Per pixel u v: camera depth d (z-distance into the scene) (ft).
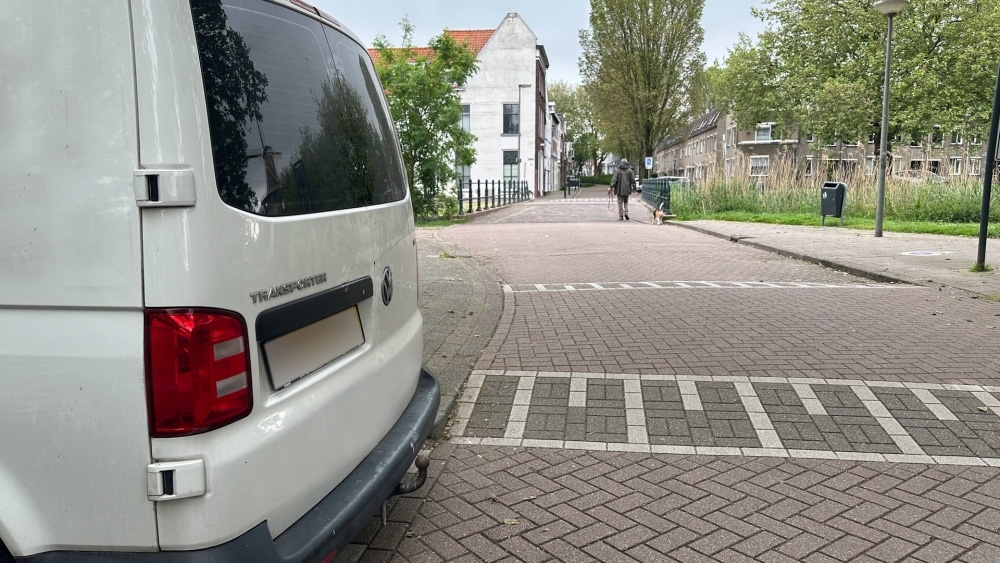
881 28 114.73
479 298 25.27
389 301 8.83
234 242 5.72
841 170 69.46
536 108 161.48
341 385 7.30
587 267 35.96
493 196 103.35
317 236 6.90
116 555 5.47
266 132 6.45
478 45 163.53
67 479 5.45
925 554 8.98
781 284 29.53
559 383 15.83
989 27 108.88
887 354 17.78
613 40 157.99
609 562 8.87
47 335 5.38
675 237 52.90
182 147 5.32
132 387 5.31
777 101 138.62
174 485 5.32
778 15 132.46
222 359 5.56
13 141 5.38
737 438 12.90
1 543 5.53
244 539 5.70
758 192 73.00
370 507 7.09
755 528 9.69
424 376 10.56
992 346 18.45
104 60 5.26
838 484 11.03
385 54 67.15
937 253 37.96
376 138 9.14
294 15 7.48
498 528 9.71
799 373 16.24
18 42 5.39
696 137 265.75
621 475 11.44
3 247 5.40
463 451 12.46
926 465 11.71
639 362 17.29
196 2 5.84
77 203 5.30
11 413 5.48
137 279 5.26
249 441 5.80
